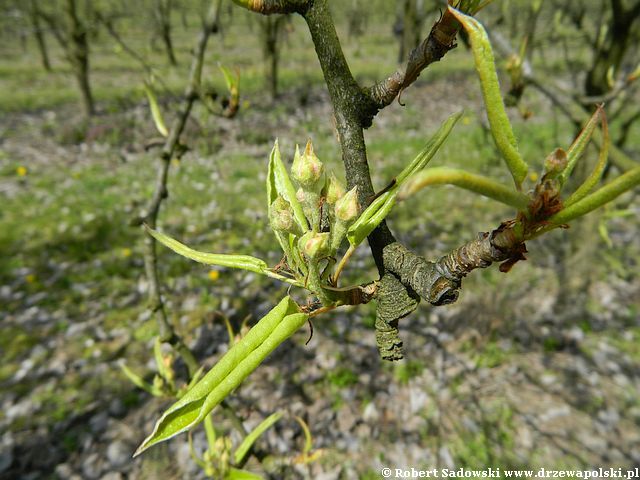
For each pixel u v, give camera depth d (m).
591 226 0.62
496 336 0.60
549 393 0.53
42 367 0.58
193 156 1.22
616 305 0.64
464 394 0.53
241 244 0.82
